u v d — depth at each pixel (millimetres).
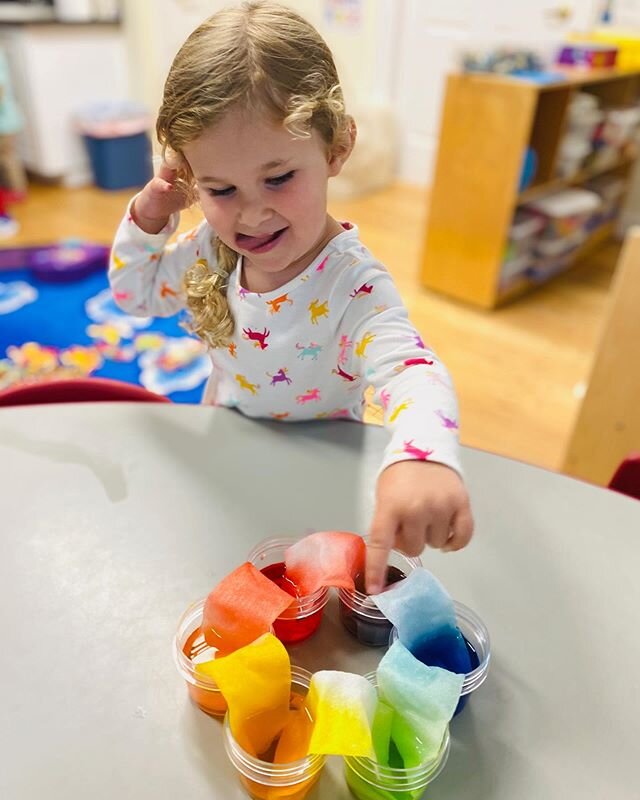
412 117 3709
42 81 3404
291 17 590
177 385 1983
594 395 1399
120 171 3605
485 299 2496
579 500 693
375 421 881
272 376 771
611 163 2885
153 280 829
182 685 512
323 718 425
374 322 682
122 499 674
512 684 524
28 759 464
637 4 2826
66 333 2225
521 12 3109
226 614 493
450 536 503
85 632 547
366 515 663
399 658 457
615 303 1306
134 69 3727
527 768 472
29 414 788
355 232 726
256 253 627
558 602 589
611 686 526
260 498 681
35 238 2992
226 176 575
